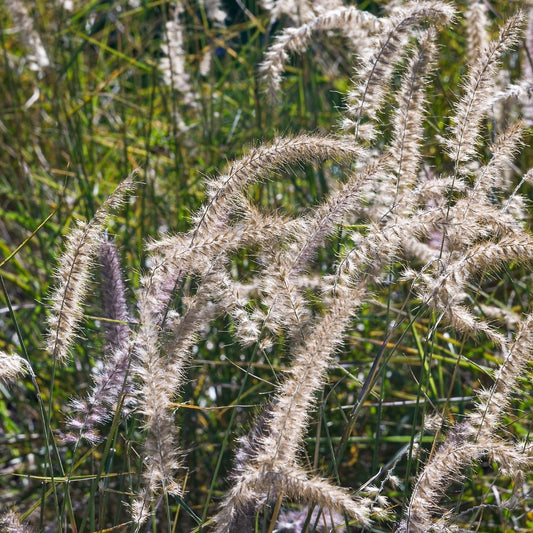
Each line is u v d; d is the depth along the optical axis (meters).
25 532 1.94
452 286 2.01
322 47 4.25
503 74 3.32
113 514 3.02
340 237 2.33
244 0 5.32
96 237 1.94
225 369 3.29
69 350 2.15
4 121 4.91
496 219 2.09
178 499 2.09
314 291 2.52
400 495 2.86
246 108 4.41
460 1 3.63
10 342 3.72
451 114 3.62
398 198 2.16
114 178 4.76
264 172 1.96
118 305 2.27
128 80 5.90
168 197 4.12
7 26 5.63
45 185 4.54
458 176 2.45
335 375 3.33
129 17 5.30
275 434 1.62
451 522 2.22
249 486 1.61
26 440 3.45
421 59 2.17
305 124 3.99
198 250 1.92
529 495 2.47
